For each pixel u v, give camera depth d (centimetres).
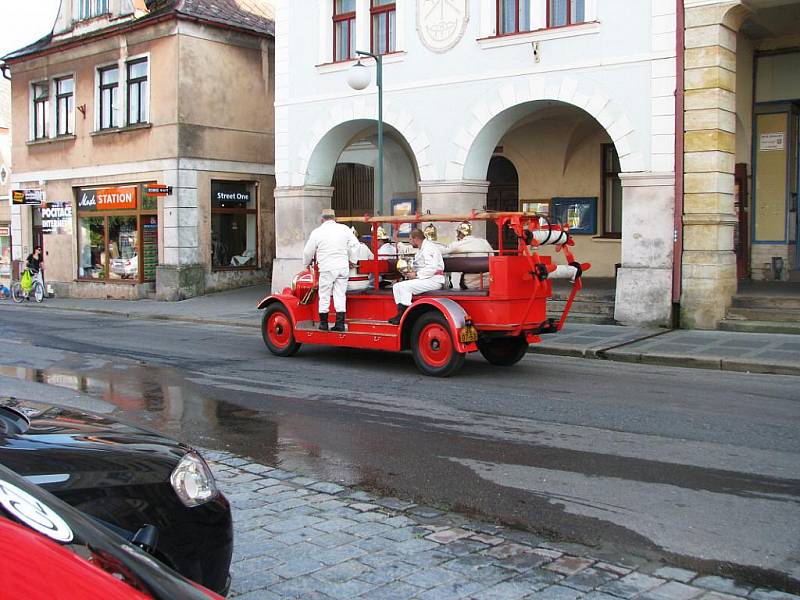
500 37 1622
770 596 421
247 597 413
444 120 1717
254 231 2573
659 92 1441
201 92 2394
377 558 468
